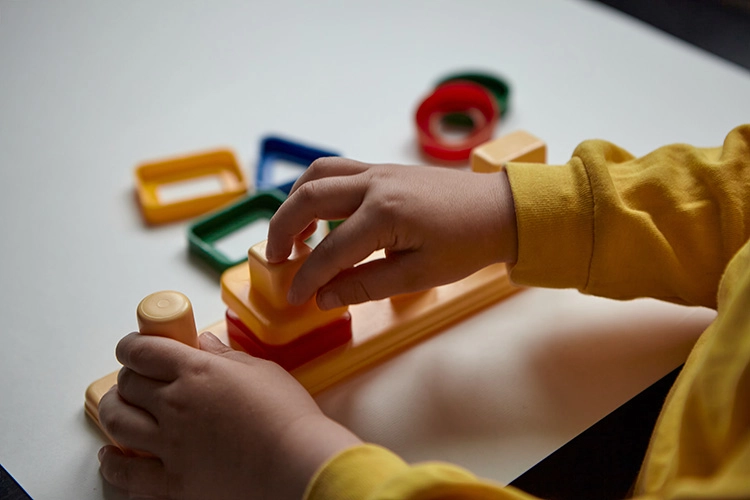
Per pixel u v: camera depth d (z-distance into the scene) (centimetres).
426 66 101
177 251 75
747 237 59
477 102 92
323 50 105
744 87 95
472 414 59
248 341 62
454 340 65
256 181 82
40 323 67
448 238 59
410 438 57
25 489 54
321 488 45
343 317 62
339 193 59
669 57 101
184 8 114
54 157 87
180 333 56
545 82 97
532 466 55
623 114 91
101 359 64
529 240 60
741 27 123
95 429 59
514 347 65
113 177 84
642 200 62
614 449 64
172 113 94
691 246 61
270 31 109
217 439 50
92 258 74
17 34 108
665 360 63
